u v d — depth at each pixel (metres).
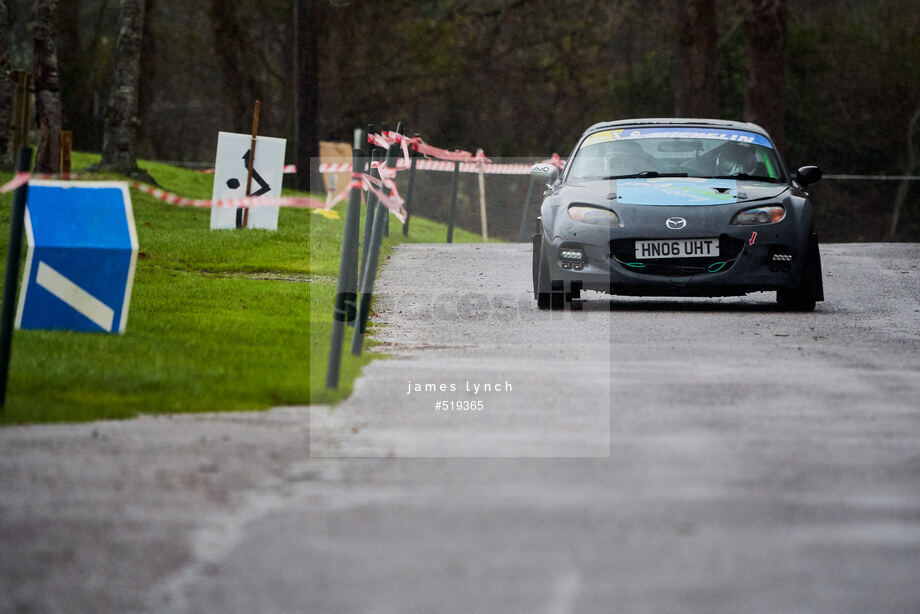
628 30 174.12
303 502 19.28
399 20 170.75
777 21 127.12
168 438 23.58
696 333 40.38
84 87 168.38
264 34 173.38
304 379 30.00
